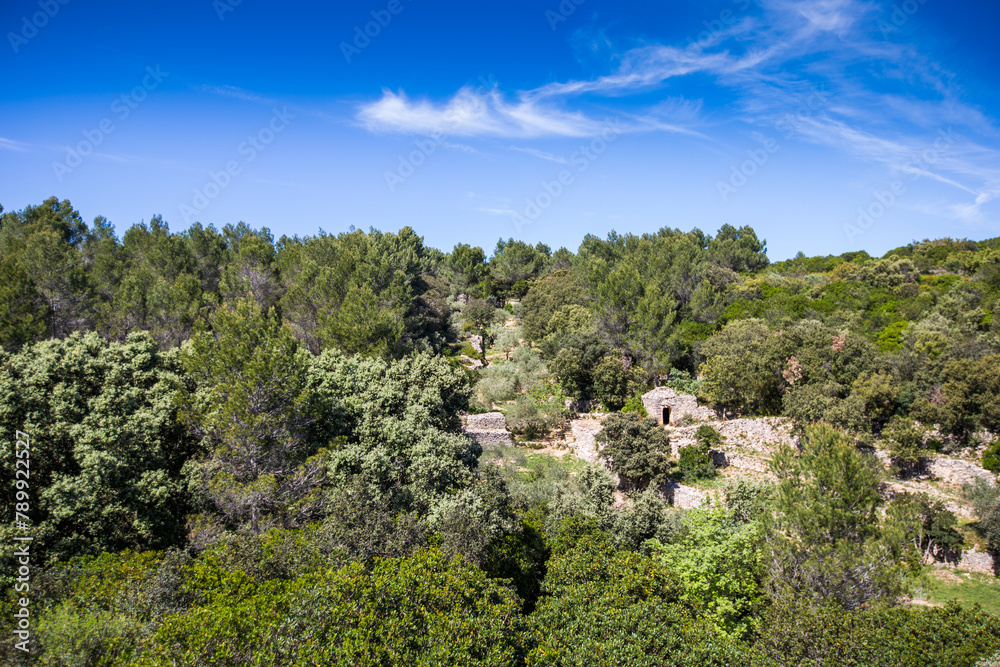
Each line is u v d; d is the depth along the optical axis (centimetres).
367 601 1599
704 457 4147
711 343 5447
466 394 3819
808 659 1705
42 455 2275
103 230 6156
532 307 8562
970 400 3906
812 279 7738
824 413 4028
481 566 2197
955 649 1683
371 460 2606
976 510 3319
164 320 4500
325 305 5212
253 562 1878
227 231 7462
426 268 9906
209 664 1377
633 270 6581
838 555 2047
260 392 2597
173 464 2691
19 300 3541
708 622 2005
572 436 4938
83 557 2092
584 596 2033
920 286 7112
